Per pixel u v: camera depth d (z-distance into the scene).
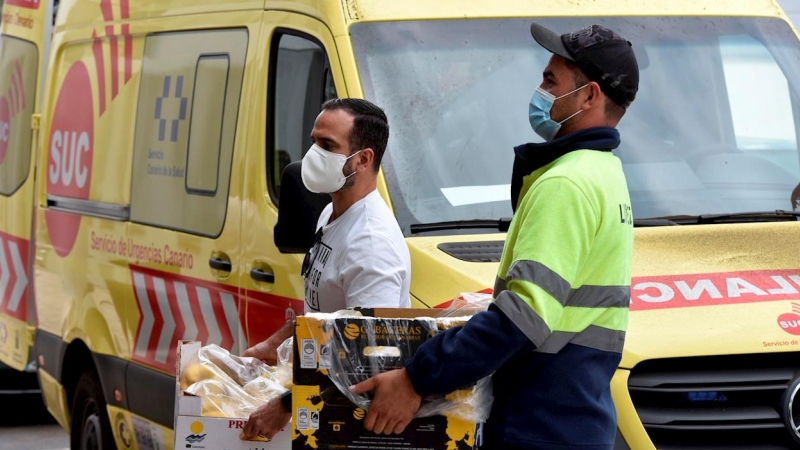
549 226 8.64
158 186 17.03
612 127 9.36
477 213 12.96
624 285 9.00
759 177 14.03
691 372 11.30
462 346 8.51
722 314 11.59
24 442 23.52
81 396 19.89
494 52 13.91
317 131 10.89
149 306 17.05
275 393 10.07
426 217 12.84
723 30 14.95
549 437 8.80
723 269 12.30
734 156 14.12
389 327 8.97
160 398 16.58
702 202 13.61
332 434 9.01
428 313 9.70
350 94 13.28
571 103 9.27
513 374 8.95
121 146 18.20
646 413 11.13
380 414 8.80
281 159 14.48
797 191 14.01
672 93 14.34
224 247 15.20
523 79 13.79
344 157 10.81
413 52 13.71
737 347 11.22
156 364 16.83
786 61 14.99
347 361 8.97
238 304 14.81
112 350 18.20
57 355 20.03
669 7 14.97
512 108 13.61
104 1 19.36
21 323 22.31
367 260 10.66
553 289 8.52
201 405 9.79
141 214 17.44
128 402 17.64
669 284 11.98
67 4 21.05
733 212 13.56
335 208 11.13
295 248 12.77
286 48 14.58
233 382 10.10
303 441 9.02
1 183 23.92
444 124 13.41
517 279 8.57
